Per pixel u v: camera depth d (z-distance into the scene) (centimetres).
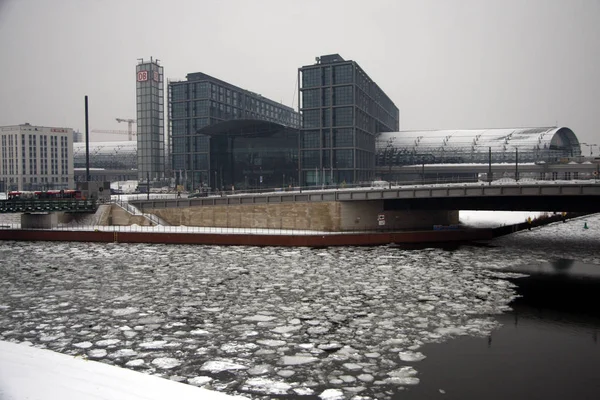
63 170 19325
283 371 2586
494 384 2394
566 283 4494
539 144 16075
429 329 3247
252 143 14650
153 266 5397
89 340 3069
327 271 5066
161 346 2962
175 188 15338
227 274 4969
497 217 10969
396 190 7156
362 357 2772
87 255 6116
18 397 1831
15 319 3503
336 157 13462
